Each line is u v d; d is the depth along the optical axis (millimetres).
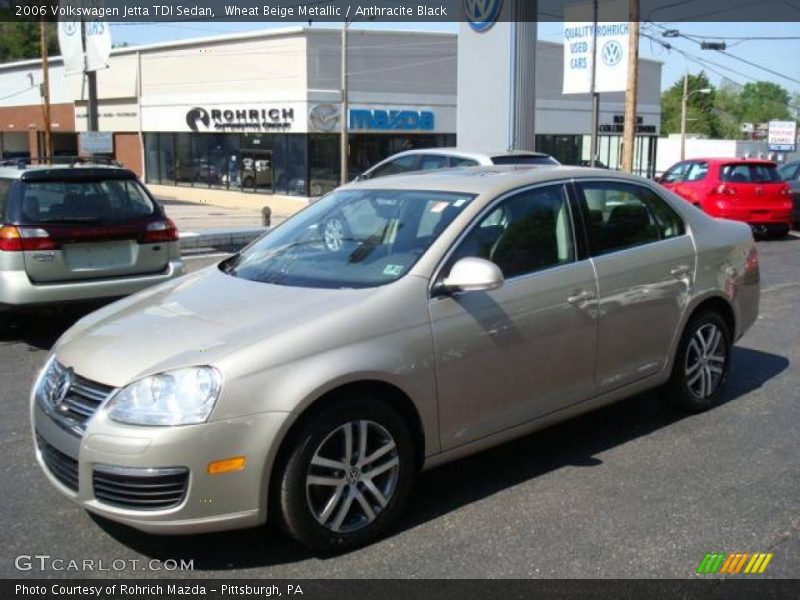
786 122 43688
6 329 7637
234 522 3439
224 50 38812
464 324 4008
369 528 3744
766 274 11703
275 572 3553
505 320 4176
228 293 4172
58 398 3656
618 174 5098
